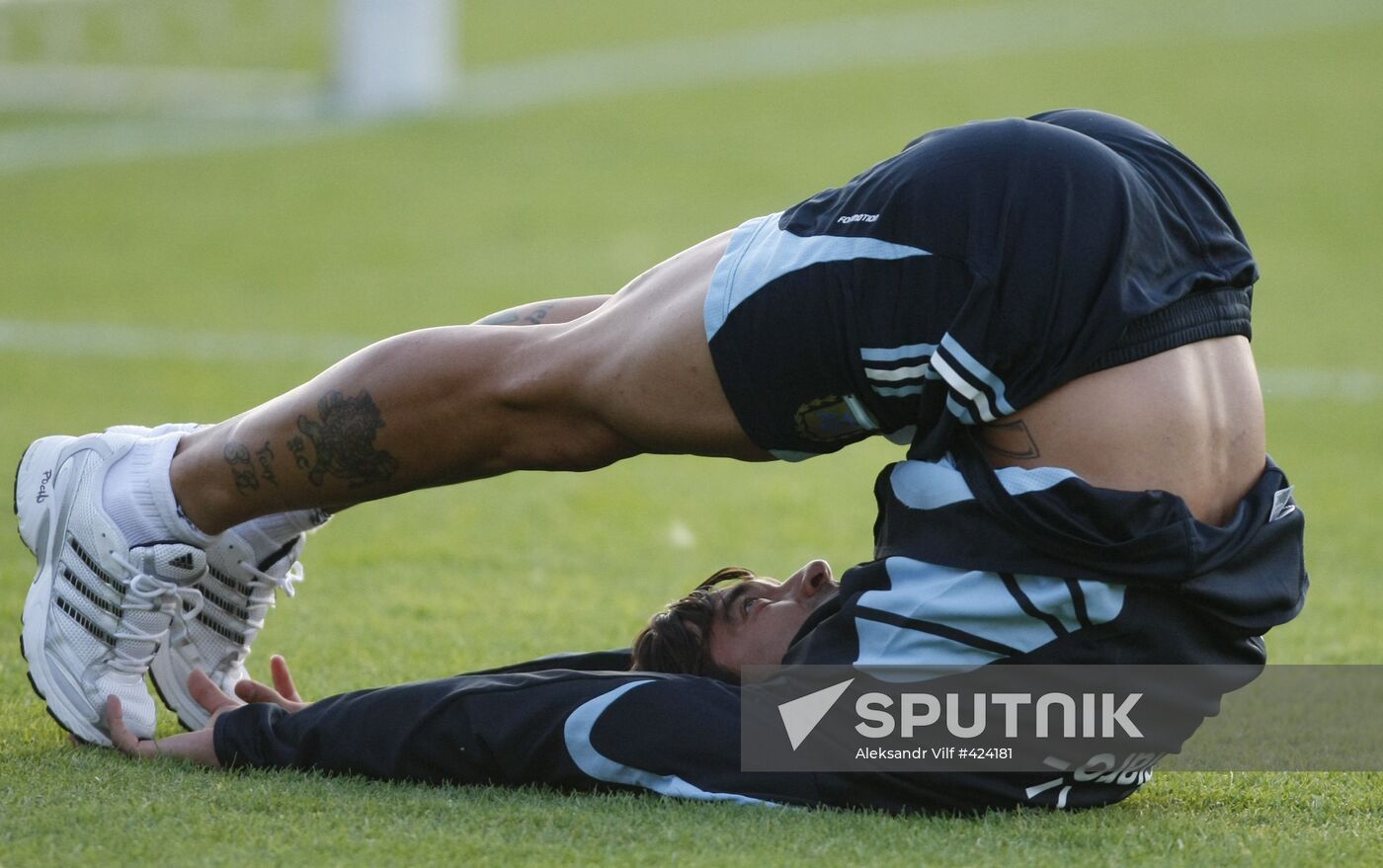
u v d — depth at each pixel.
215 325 38.75
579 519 21.83
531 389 9.65
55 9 79.50
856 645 9.19
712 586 10.90
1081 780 9.36
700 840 8.43
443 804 9.01
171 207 52.97
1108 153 9.35
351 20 69.31
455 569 18.19
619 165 59.84
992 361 8.91
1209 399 9.26
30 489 10.70
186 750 9.91
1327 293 43.25
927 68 75.06
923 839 8.58
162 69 76.31
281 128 65.50
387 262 46.84
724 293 9.40
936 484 9.13
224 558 10.86
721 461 27.20
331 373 9.91
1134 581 8.88
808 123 65.69
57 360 34.12
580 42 83.00
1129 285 8.98
